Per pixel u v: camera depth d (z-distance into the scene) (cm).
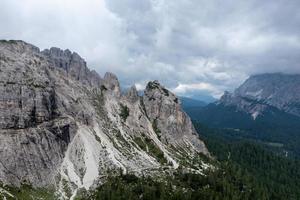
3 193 19912
